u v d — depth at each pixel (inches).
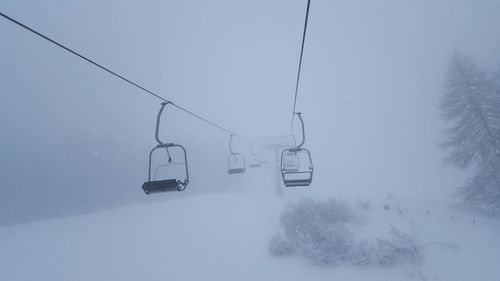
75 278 408.5
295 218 467.8
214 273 356.5
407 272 321.7
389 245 349.1
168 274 369.4
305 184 262.2
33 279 433.4
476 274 314.2
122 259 444.5
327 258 344.8
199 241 467.2
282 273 340.5
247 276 341.4
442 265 336.2
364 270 330.3
